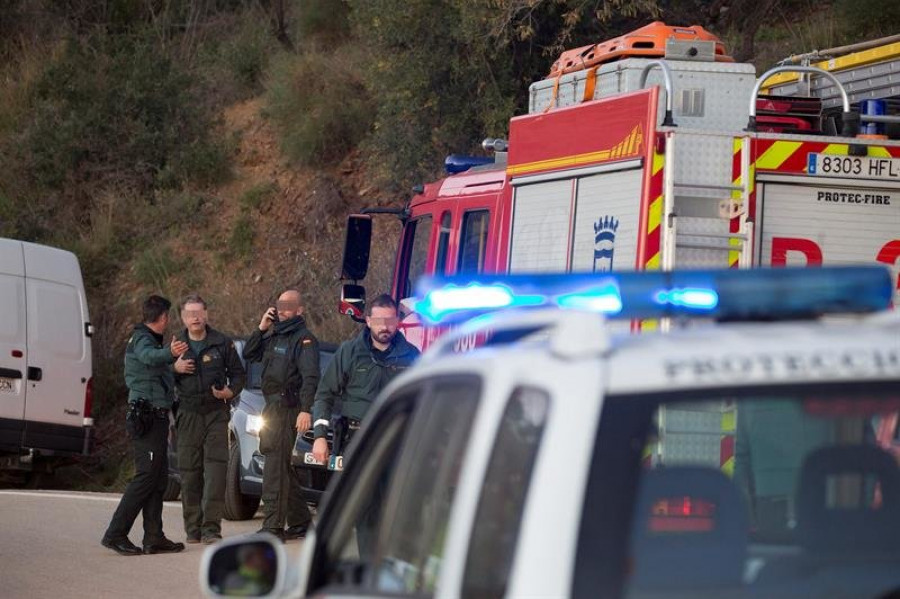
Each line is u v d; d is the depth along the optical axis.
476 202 34.41
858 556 8.98
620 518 7.86
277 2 89.94
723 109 28.86
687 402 8.16
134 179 82.31
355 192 75.31
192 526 36.88
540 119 30.00
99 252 78.25
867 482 9.23
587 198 27.84
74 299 57.88
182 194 80.19
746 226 25.38
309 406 34.69
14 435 55.44
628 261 25.97
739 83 28.97
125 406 71.56
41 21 93.81
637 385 8.15
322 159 77.88
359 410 30.81
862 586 8.54
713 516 8.95
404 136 65.00
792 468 9.75
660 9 58.28
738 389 8.18
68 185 82.31
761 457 10.82
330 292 70.38
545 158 29.62
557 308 10.05
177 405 36.88
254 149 81.75
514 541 8.11
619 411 8.06
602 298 9.92
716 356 8.38
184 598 29.30
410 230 39.31
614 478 7.91
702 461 11.82
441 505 9.73
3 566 33.25
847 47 33.94
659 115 25.84
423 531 10.10
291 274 73.25
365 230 39.59
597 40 62.81
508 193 31.69
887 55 32.12
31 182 82.62
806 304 9.61
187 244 77.56
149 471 35.00
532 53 62.91
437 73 62.59
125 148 82.56
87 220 81.38
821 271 9.59
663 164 25.34
